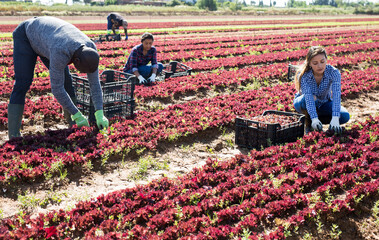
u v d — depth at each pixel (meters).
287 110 9.08
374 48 21.08
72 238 4.40
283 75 13.56
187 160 6.72
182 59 16.94
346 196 5.21
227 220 4.78
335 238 4.56
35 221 4.51
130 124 7.96
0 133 7.65
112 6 71.31
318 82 7.41
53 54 6.25
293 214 4.94
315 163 6.09
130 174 6.06
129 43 21.39
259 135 7.08
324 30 34.81
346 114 7.55
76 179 5.84
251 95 10.46
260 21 50.50
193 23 43.84
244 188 5.34
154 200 5.09
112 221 4.50
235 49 20.14
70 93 7.85
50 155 6.32
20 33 6.84
